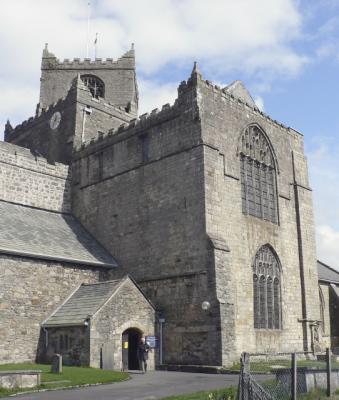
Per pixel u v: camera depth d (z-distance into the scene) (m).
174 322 28.31
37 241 29.92
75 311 26.89
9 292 26.80
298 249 35.28
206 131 30.09
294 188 36.44
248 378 13.88
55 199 36.25
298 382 16.09
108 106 41.69
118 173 34.22
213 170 29.70
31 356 26.92
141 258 31.23
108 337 25.58
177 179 30.39
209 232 28.33
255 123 34.25
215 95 31.55
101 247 33.78
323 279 42.50
